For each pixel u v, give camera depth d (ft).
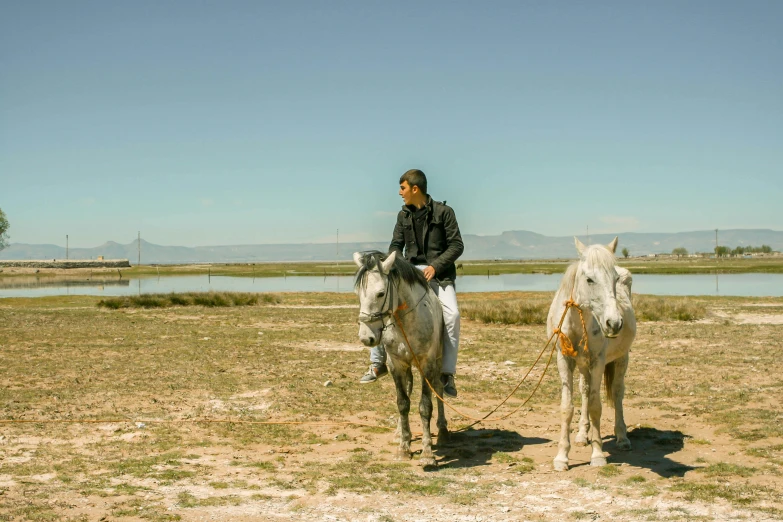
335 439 27.84
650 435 27.91
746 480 21.09
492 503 19.21
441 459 24.67
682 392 37.19
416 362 23.31
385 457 24.89
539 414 32.89
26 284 228.02
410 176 25.95
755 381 39.88
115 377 43.06
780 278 254.88
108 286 214.90
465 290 182.19
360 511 18.51
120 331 72.54
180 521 17.65
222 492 20.33
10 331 71.36
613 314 19.77
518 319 83.35
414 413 33.24
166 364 48.75
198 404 34.99
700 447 25.76
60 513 18.19
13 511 18.28
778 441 25.95
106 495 19.93
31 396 36.68
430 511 18.53
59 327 76.54
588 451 25.58
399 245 27.17
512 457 24.48
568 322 22.13
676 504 18.80
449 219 26.08
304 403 35.22
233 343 62.39
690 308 88.12
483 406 34.99
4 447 26.04
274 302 128.36
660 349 55.83
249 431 29.09
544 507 18.84
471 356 53.42
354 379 42.83
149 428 29.48
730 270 336.70
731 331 69.10
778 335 64.69
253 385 40.52
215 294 125.18
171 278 297.74
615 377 26.14
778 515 17.74
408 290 22.65
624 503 19.10
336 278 298.76
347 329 76.89
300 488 20.77
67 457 24.54
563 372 22.76
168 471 22.54
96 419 31.24
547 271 368.89
